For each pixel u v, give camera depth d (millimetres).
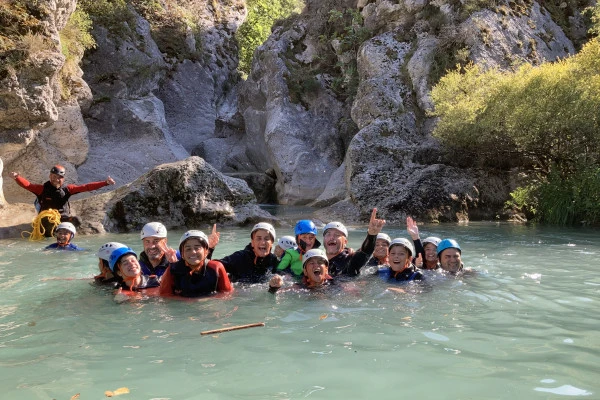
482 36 16547
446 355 3189
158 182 11555
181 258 5059
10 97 11844
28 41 11914
